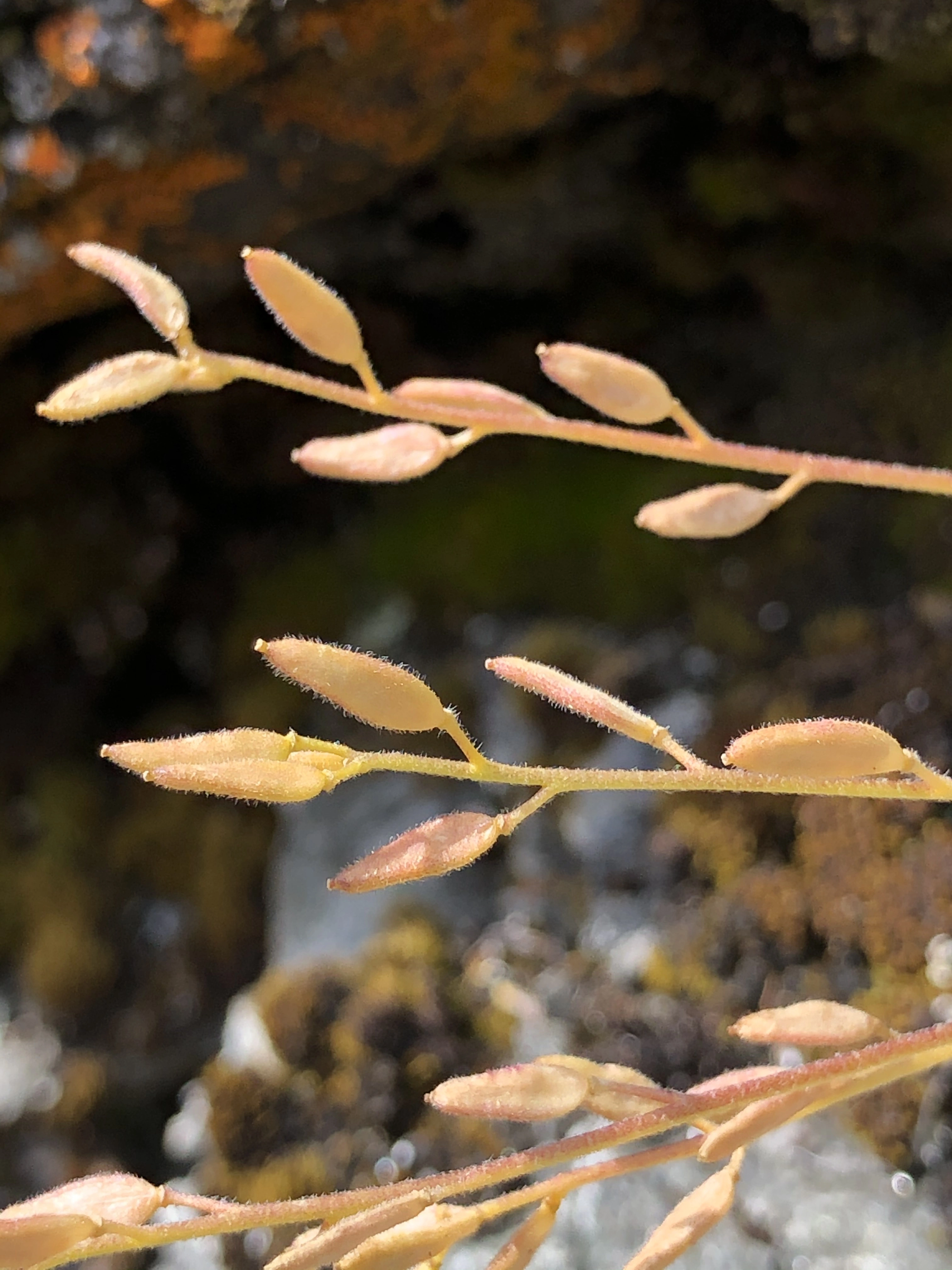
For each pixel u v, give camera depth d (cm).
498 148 15
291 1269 11
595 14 14
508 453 21
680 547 19
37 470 20
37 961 19
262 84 14
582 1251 14
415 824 18
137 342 18
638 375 12
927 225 16
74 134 14
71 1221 10
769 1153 14
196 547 22
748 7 14
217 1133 15
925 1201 14
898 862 15
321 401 20
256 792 10
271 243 16
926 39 14
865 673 17
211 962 19
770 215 17
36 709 21
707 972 15
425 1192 11
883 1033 12
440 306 19
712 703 17
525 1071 11
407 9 14
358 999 16
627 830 16
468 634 20
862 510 18
